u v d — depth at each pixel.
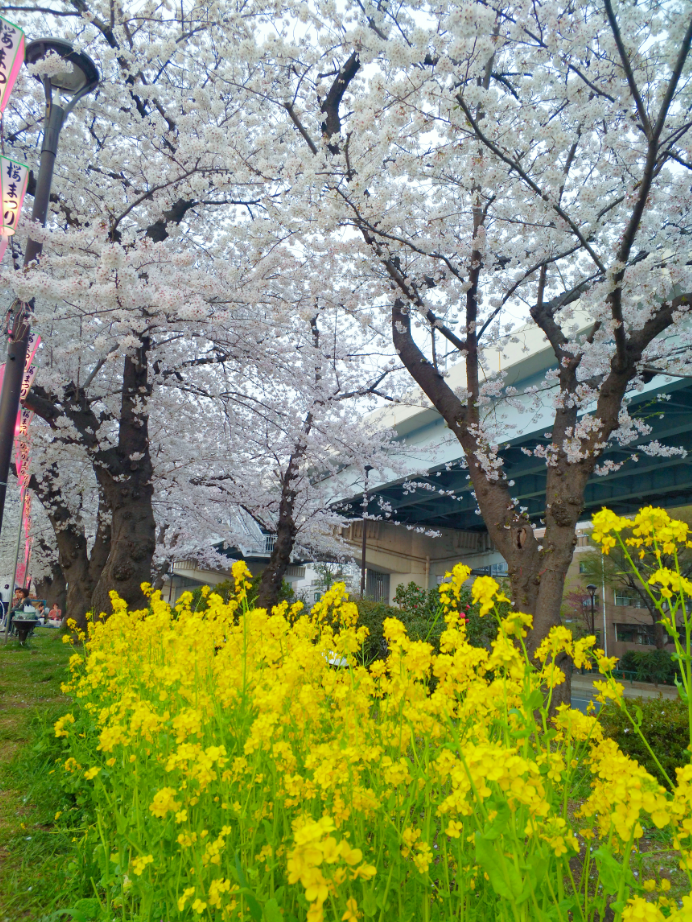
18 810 3.39
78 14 7.83
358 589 27.56
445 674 2.41
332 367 10.46
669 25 5.31
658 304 6.19
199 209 9.61
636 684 22.91
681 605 1.75
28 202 9.09
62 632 13.48
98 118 8.98
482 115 5.48
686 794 1.49
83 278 5.41
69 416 8.47
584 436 5.73
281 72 6.07
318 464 11.40
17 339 6.05
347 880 1.55
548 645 2.34
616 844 1.68
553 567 5.47
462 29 4.36
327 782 1.84
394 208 5.87
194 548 16.61
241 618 3.28
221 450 11.62
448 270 7.02
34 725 4.88
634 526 1.91
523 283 7.57
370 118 4.93
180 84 8.96
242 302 7.21
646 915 1.19
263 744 2.05
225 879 1.82
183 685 3.02
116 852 2.55
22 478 11.16
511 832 1.38
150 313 6.69
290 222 6.18
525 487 18.06
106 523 12.20
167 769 2.02
